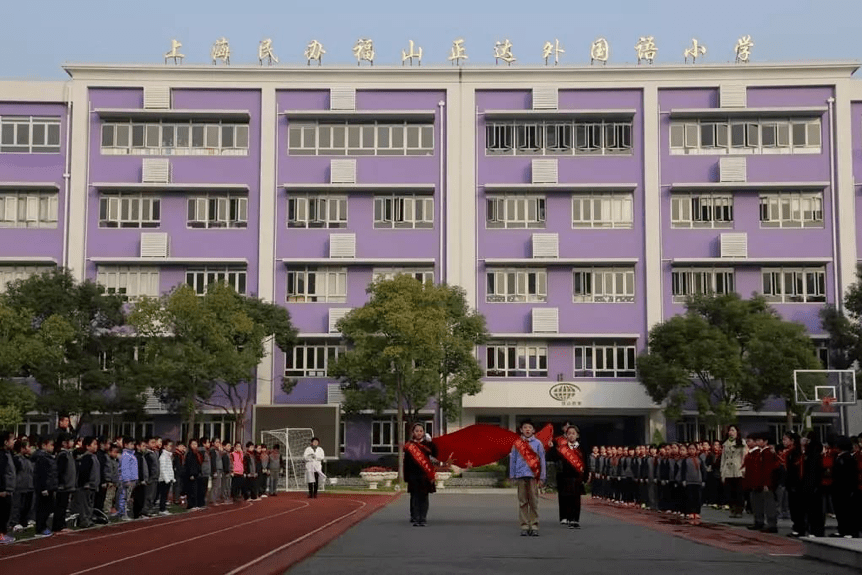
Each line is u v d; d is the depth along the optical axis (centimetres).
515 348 5759
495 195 5831
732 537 2061
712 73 5797
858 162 5741
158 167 5719
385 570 1449
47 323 4603
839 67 5734
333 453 5216
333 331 5700
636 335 5681
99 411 5025
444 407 5241
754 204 5762
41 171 5738
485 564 1535
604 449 3869
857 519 1933
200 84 5822
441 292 5103
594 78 5834
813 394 4494
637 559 1623
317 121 5850
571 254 5781
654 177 5778
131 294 5728
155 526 2306
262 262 5747
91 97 5809
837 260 5691
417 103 5869
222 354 4919
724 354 4953
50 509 2069
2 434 1916
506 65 5888
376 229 5809
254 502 3516
